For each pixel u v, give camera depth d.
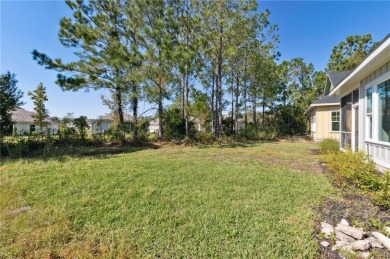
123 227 2.82
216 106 15.23
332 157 6.34
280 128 21.20
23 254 2.28
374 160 5.37
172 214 3.13
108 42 12.42
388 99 4.73
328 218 2.89
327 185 4.29
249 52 18.02
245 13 14.21
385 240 2.27
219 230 2.66
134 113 13.49
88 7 12.57
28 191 4.25
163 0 12.13
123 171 5.67
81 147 12.19
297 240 2.38
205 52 13.87
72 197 3.91
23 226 2.85
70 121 13.90
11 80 12.11
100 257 2.21
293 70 26.53
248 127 17.70
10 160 8.05
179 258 2.18
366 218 2.85
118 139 13.71
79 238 2.59
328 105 14.27
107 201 3.67
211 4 13.52
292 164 6.62
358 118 6.72
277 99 22.80
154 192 4.05
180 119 14.50
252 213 3.09
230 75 18.66
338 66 23.73
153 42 11.38
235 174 5.28
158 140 14.18
